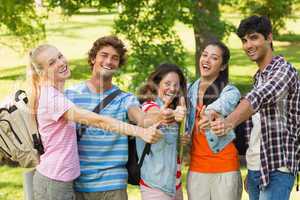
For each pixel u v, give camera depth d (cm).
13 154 418
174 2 934
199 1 973
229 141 444
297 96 425
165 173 441
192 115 452
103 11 1000
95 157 423
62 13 1019
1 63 1897
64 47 2241
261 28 429
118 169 427
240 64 1869
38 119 410
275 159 425
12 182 811
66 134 405
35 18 1114
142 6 966
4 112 414
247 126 455
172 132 441
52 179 403
